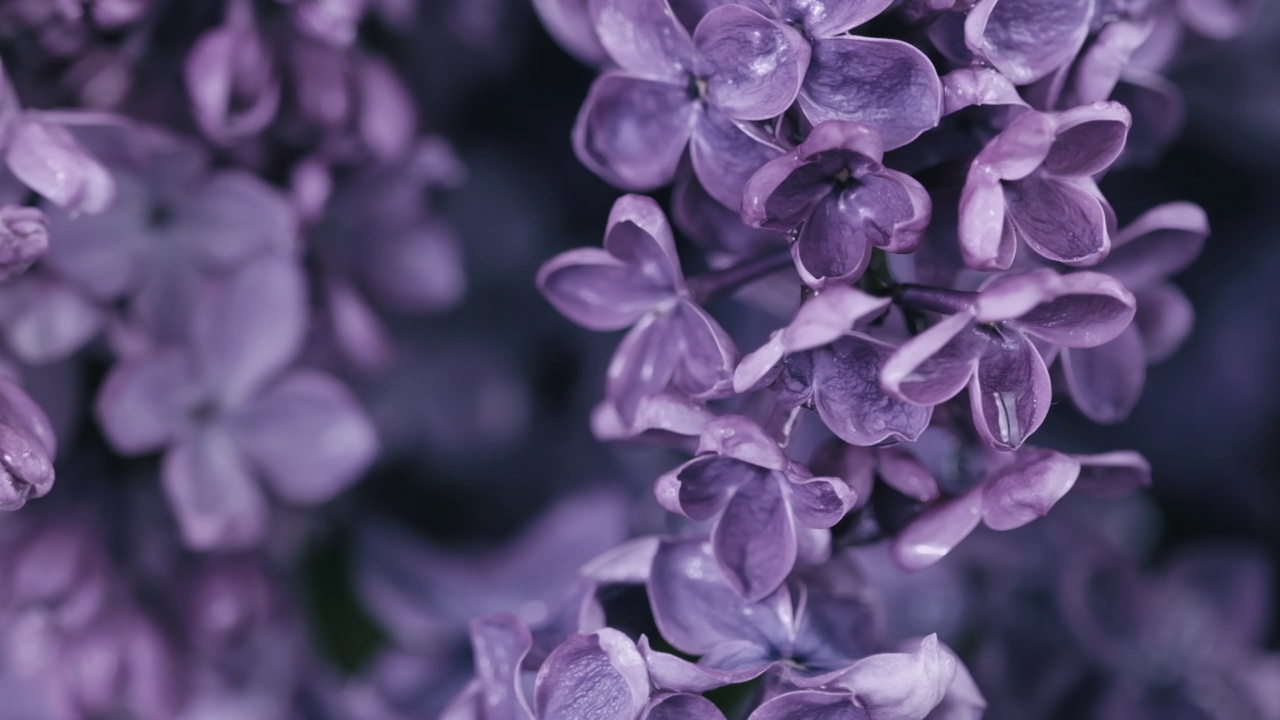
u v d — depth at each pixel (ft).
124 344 0.96
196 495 0.97
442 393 1.13
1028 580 1.05
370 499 1.10
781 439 0.79
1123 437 1.13
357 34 0.99
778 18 0.79
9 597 0.95
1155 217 0.83
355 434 0.99
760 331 0.91
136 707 0.97
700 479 0.79
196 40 0.94
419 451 1.12
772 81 0.79
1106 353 0.83
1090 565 1.04
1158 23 0.88
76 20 0.90
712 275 0.82
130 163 0.92
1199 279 1.20
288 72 0.95
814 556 0.80
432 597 1.07
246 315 0.97
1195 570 1.09
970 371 0.77
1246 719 1.05
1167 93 0.87
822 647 0.81
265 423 0.98
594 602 0.82
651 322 0.81
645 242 0.80
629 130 0.82
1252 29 1.08
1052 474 0.79
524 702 0.80
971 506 0.80
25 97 0.92
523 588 1.07
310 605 1.06
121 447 0.95
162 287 0.96
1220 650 1.07
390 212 1.02
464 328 1.13
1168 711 1.05
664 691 0.78
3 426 0.82
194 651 0.99
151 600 0.99
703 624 0.81
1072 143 0.78
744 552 0.80
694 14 0.81
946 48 0.80
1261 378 1.17
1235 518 1.15
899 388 0.75
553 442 1.16
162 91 0.94
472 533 1.11
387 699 1.04
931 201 0.79
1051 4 0.81
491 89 1.10
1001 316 0.75
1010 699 1.03
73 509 0.97
